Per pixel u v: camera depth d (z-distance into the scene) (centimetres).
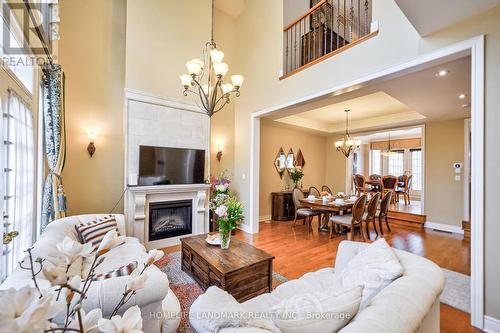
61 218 251
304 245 392
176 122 409
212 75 475
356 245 187
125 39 385
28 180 211
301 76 369
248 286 214
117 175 385
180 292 235
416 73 281
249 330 85
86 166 362
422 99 371
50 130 245
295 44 445
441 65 261
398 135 914
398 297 98
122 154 389
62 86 264
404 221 561
